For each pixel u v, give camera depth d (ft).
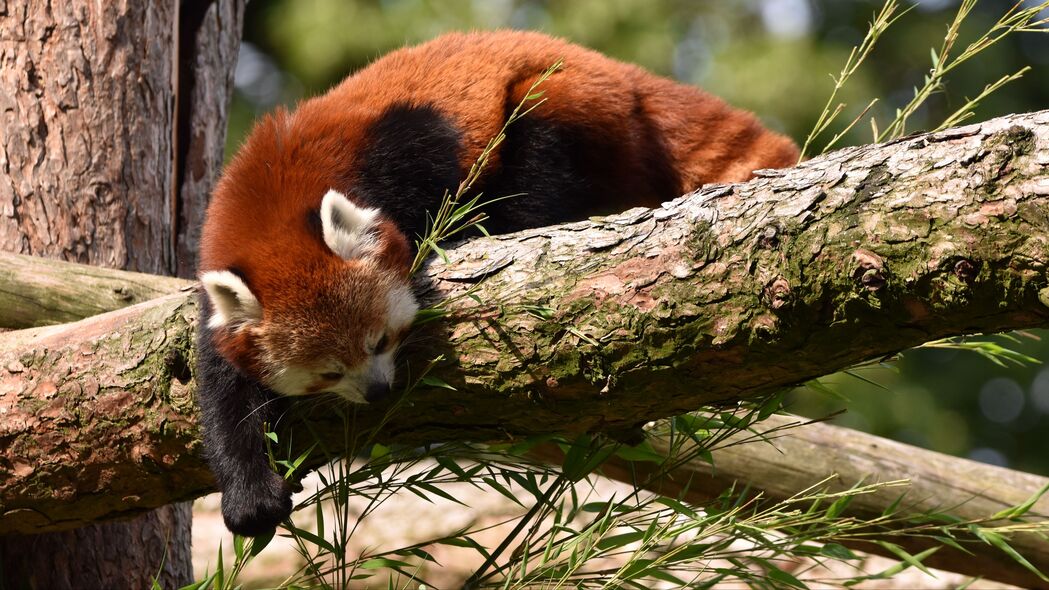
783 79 56.13
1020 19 19.52
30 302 23.75
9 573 24.32
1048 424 62.49
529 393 16.84
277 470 18.56
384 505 34.45
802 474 25.35
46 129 25.72
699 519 17.80
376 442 18.94
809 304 14.75
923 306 14.23
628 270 16.12
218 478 18.43
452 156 23.07
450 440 18.66
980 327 14.40
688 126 26.71
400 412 18.16
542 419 17.40
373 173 21.70
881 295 14.28
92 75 25.98
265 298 19.01
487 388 17.06
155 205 26.81
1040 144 13.66
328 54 59.47
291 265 19.11
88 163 25.80
